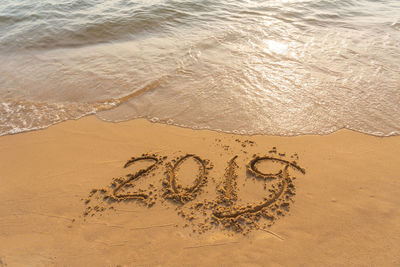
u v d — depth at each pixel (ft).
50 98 16.88
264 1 32.12
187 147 13.01
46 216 10.05
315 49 21.48
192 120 14.79
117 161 12.37
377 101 15.56
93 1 31.94
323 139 13.23
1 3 31.99
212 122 14.60
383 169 11.48
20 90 17.60
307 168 11.64
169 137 13.67
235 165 11.89
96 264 8.51
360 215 9.64
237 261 8.41
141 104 16.12
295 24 26.30
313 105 15.46
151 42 23.18
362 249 8.63
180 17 27.25
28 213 10.20
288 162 11.97
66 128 14.56
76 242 9.14
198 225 9.50
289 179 11.14
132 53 21.47
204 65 19.53
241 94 16.53
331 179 11.09
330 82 17.31
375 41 22.68
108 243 9.06
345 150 12.53
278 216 9.71
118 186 11.13
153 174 11.62
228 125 14.34
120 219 9.82
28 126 14.75
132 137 13.76
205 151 12.73
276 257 8.48
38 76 19.03
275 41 22.91
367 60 19.75
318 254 8.54
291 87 16.99
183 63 19.76
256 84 17.38
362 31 24.72
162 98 16.51
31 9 29.76
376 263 8.25
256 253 8.60
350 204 10.05
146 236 9.21
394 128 13.69
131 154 12.73
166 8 28.32
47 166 12.25
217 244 8.89
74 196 10.78
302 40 23.03
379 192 10.48
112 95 16.90
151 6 28.84
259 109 15.34
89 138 13.84
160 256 8.62
